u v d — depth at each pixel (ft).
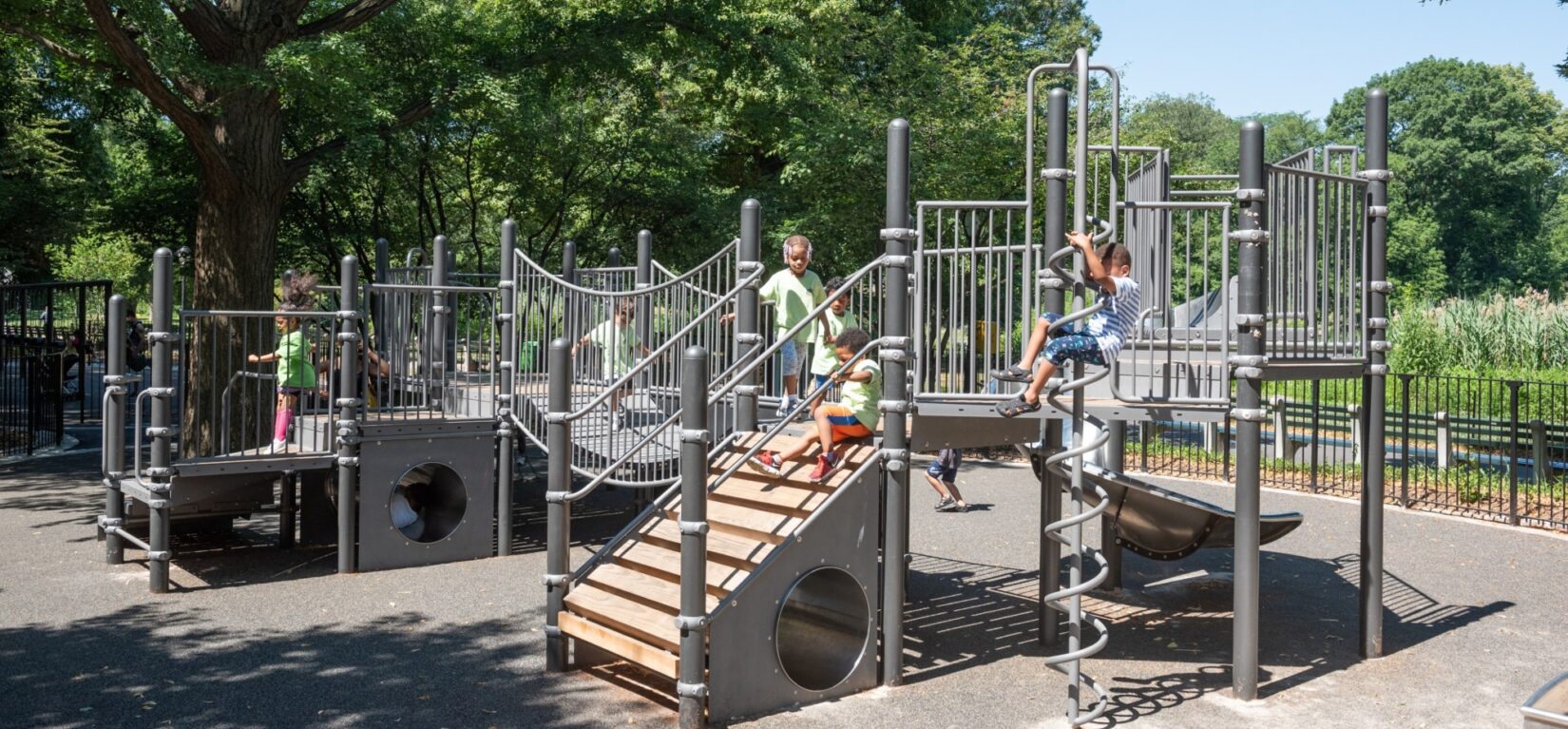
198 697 19.54
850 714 19.15
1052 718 19.04
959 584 29.19
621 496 43.39
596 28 57.11
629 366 31.12
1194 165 207.00
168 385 27.58
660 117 75.77
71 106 83.46
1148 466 51.31
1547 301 70.03
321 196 69.46
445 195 84.07
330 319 29.99
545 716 18.84
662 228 77.51
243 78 40.81
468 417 32.12
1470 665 22.20
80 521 36.22
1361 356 23.20
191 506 31.12
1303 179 22.65
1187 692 20.57
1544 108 228.22
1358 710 19.54
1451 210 222.69
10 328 76.38
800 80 65.10
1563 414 41.55
